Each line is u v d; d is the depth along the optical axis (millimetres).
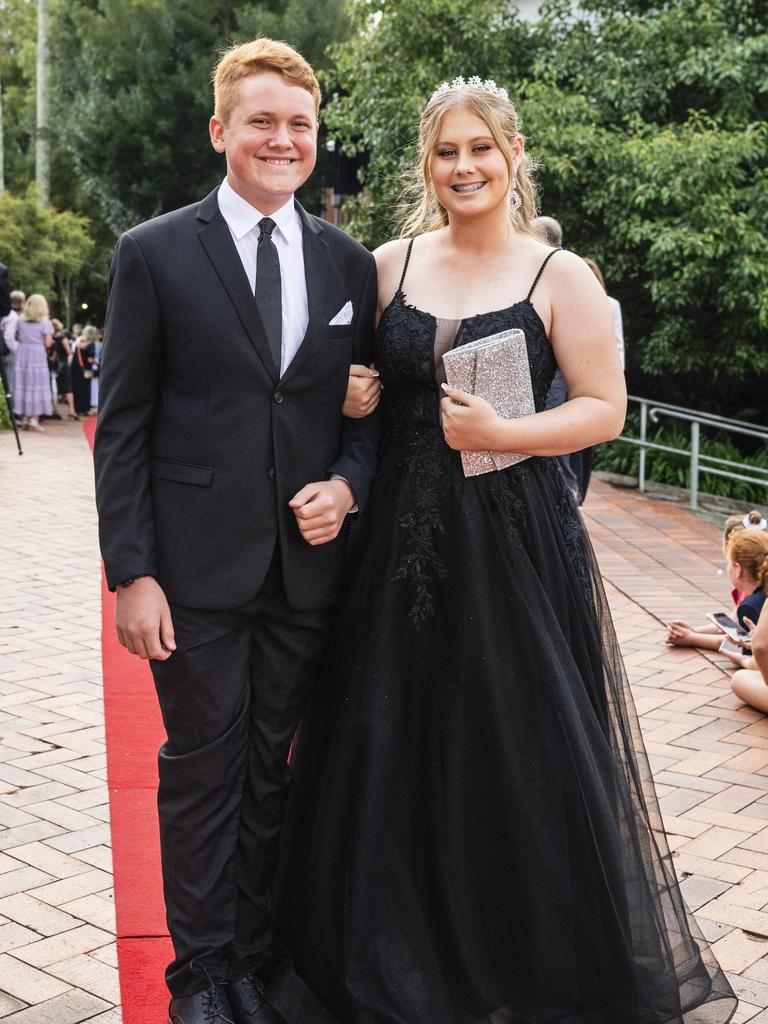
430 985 2406
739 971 2727
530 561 2496
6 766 3795
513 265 2561
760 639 4254
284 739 2537
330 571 2504
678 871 3217
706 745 4184
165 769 2438
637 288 12281
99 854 3211
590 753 2443
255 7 20406
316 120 2381
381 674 2482
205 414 2357
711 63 11586
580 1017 2410
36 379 14508
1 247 20531
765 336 11727
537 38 12898
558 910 2393
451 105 2477
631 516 9141
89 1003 2525
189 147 20688
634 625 5852
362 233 12688
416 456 2525
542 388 2547
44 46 24156
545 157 11203
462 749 2428
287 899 2572
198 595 2359
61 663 4953
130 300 2316
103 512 2344
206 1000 2363
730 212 11086
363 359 2605
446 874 2422
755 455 11992
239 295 2336
